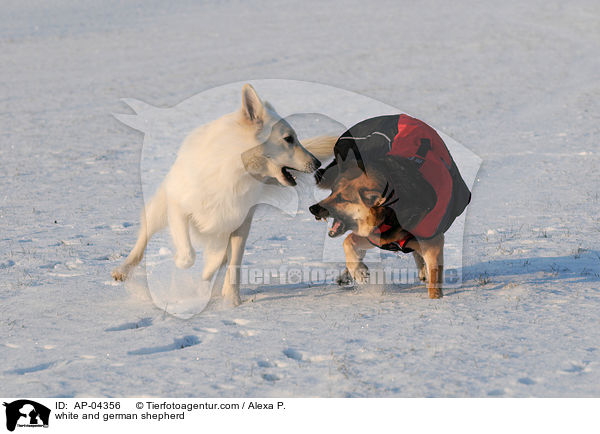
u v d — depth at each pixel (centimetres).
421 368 472
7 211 1104
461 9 5378
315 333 550
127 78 2950
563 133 1839
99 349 527
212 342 535
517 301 620
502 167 1440
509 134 1859
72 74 3050
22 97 2536
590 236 887
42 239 923
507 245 861
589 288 657
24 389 457
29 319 602
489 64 3297
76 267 780
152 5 5775
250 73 3048
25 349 530
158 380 466
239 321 592
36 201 1186
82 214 1088
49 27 4531
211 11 5494
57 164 1545
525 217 1022
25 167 1505
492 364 475
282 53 3644
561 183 1266
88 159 1608
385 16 5103
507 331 539
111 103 2427
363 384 450
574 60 3344
